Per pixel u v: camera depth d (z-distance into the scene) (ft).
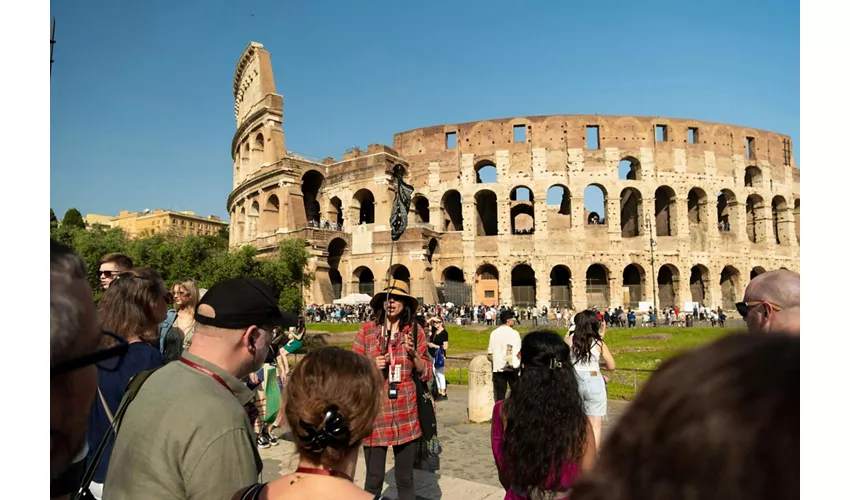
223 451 10.02
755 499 3.18
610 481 3.86
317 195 222.07
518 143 210.18
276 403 34.96
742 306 15.15
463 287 200.54
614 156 206.49
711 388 3.53
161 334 23.72
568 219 239.71
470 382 44.98
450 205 229.25
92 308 8.82
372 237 198.90
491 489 26.55
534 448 14.17
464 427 42.68
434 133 218.38
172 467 9.85
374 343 22.07
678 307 195.62
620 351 100.78
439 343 56.18
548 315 197.88
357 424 9.27
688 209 227.40
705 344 4.12
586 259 201.67
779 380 3.47
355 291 202.18
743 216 212.23
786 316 13.99
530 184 206.80
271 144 205.36
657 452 3.55
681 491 3.35
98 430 13.39
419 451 24.29
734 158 214.48
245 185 217.97
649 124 209.26
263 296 12.23
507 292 201.67
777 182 221.66
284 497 8.90
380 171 200.03
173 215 513.45
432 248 208.44
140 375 11.80
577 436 14.25
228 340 11.64
